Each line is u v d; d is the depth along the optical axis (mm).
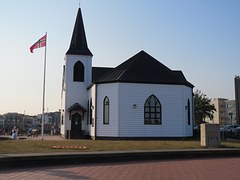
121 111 33438
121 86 33656
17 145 21172
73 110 40781
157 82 34219
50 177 11578
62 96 46562
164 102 34281
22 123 149500
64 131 41375
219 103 144000
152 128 33750
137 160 16953
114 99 33750
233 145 23906
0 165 13688
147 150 18125
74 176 11812
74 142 24641
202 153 18828
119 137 33094
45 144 22219
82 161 15633
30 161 14430
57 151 18172
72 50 42688
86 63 42812
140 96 33906
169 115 34250
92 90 37344
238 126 69750
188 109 36438
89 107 39906
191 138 35344
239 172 13000
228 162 16453
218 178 11586
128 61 37469
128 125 33406
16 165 14078
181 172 12953
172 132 34062
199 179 11391
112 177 11648
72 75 42312
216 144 22500
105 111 34531
